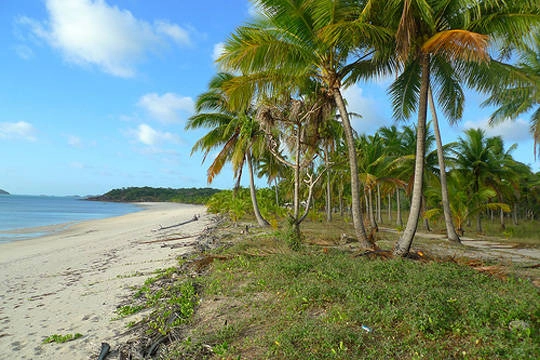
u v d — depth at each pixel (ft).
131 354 13.79
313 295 17.07
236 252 31.24
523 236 69.15
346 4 28.22
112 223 112.37
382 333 12.92
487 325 12.66
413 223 27.91
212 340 13.96
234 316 16.47
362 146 77.41
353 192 32.07
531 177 96.32
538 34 27.91
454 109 36.01
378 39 28.43
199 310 18.02
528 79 29.32
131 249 46.98
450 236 49.98
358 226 31.76
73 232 84.79
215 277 23.68
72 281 29.73
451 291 16.65
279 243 33.65
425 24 27.35
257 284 20.54
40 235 78.59
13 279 32.71
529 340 11.25
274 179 86.33
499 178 79.15
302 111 37.29
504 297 15.37
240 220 82.48
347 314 14.43
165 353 13.44
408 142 75.41
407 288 17.04
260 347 12.94
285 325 14.43
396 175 73.97
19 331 18.08
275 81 34.47
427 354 11.26
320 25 28.99
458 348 11.49
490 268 22.98
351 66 32.78
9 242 65.16
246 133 55.11
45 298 24.63
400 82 34.68
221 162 64.80
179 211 188.44
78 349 15.21
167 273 27.66
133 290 24.39
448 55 25.89
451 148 72.18
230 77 60.34
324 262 24.30
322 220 87.04
